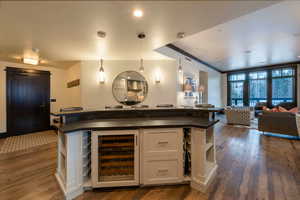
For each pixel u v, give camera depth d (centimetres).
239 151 308
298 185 189
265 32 352
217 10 173
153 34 240
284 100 725
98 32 231
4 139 409
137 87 429
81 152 178
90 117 228
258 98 805
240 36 379
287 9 254
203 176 180
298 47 468
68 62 440
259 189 182
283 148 324
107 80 423
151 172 186
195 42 419
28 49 314
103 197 170
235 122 577
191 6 165
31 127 483
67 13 177
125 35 244
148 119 225
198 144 183
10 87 446
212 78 785
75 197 170
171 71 441
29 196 172
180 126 186
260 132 464
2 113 433
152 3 159
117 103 425
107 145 183
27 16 183
